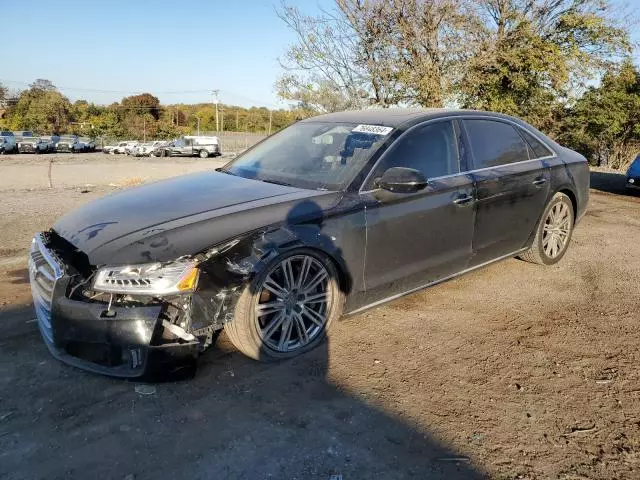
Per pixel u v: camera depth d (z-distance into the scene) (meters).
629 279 4.77
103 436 2.42
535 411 2.68
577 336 3.56
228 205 3.12
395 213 3.45
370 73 12.75
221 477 2.18
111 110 91.38
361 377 2.97
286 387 2.85
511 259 5.32
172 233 2.76
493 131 4.41
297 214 3.07
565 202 4.98
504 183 4.21
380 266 3.44
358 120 4.10
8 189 11.23
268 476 2.19
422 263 3.71
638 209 8.84
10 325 3.55
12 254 5.46
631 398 2.81
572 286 4.55
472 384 2.92
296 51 12.69
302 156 3.89
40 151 47.56
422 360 3.18
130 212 3.12
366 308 3.51
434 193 3.68
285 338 3.12
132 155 47.59
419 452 2.36
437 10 12.28
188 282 2.63
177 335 2.65
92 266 2.70
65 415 2.57
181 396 2.75
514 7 15.70
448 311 3.94
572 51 15.40
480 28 13.80
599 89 19.75
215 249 2.73
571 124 19.36
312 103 13.02
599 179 13.74
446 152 3.94
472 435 2.48
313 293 3.21
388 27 12.36
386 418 2.60
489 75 14.50
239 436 2.44
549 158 4.85
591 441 2.45
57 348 2.79
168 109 99.69
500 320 3.80
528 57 14.63
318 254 3.11
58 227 3.27
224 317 2.78
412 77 12.42
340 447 2.38
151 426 2.50
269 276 2.94
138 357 2.63
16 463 2.23
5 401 2.67
